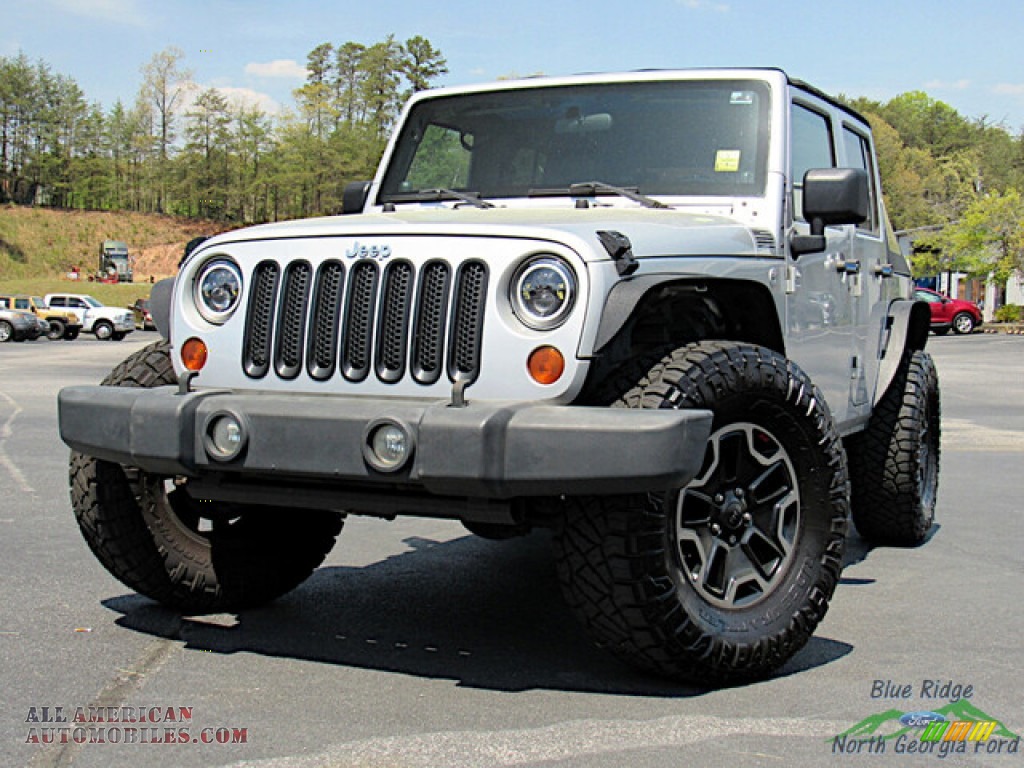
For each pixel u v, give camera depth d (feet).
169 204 482.28
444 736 10.51
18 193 483.92
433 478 10.59
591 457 10.30
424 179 17.15
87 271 429.79
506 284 11.32
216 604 14.73
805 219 15.26
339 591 16.43
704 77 15.87
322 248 12.12
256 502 12.21
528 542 20.27
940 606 15.96
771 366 12.17
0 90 476.54
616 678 12.32
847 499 13.02
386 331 11.73
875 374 19.21
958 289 212.43
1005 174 424.46
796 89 16.08
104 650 13.23
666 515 11.10
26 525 21.20
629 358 12.02
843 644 13.92
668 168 15.38
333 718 11.00
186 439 11.65
